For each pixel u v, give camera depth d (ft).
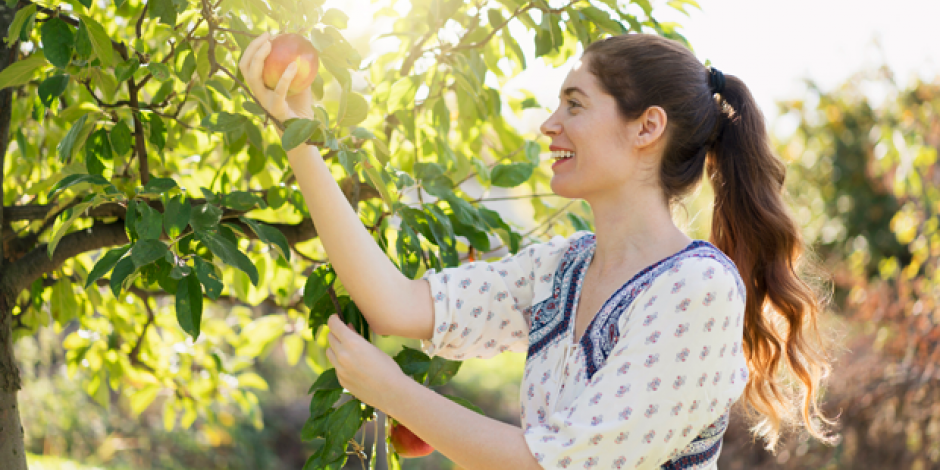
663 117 3.63
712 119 3.89
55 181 5.44
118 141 4.70
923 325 16.28
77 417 19.20
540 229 7.14
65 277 6.63
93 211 5.23
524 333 4.16
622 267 3.69
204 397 8.44
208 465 20.45
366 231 3.95
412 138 5.59
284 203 5.43
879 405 16.30
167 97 5.07
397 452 4.43
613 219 3.75
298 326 7.57
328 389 4.25
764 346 4.16
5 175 7.08
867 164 23.44
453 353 4.11
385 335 4.01
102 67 4.18
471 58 5.44
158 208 5.02
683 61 3.82
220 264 6.49
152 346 8.08
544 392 3.70
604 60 3.71
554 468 3.12
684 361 3.19
